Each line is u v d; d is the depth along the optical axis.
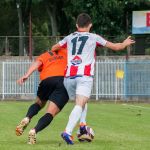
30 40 72.06
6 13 102.00
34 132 19.59
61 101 20.17
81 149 18.06
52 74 20.53
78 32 20.06
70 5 84.06
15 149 17.98
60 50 21.06
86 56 19.62
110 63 68.19
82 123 20.73
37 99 21.12
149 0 83.19
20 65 69.75
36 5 92.38
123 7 82.25
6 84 69.19
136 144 20.19
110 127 28.69
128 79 68.06
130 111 44.25
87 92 19.50
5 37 73.94
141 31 73.44
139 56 69.81
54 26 86.38
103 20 82.81
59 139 21.89
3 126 28.33
